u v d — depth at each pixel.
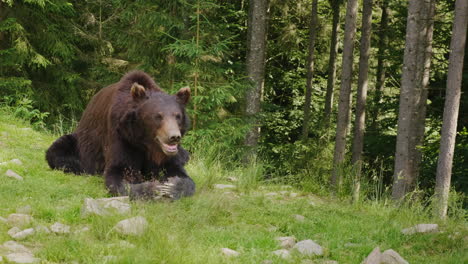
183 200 6.30
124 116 6.43
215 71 11.20
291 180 9.95
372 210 7.66
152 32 12.34
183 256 4.26
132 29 12.49
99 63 15.52
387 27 20.95
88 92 16.11
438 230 6.27
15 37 14.43
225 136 11.08
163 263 4.17
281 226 5.94
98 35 15.92
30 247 4.41
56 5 14.35
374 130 19.52
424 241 5.76
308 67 20.88
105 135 7.06
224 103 12.30
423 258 5.15
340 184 9.34
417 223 7.02
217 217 5.95
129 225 4.83
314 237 5.67
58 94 15.69
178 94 6.65
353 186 9.10
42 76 15.65
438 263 4.98
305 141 16.94
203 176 8.27
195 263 4.22
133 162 6.64
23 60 14.11
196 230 5.34
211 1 11.39
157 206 5.86
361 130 16.81
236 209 6.50
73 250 4.32
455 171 14.07
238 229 5.62
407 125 11.24
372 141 17.53
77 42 16.39
